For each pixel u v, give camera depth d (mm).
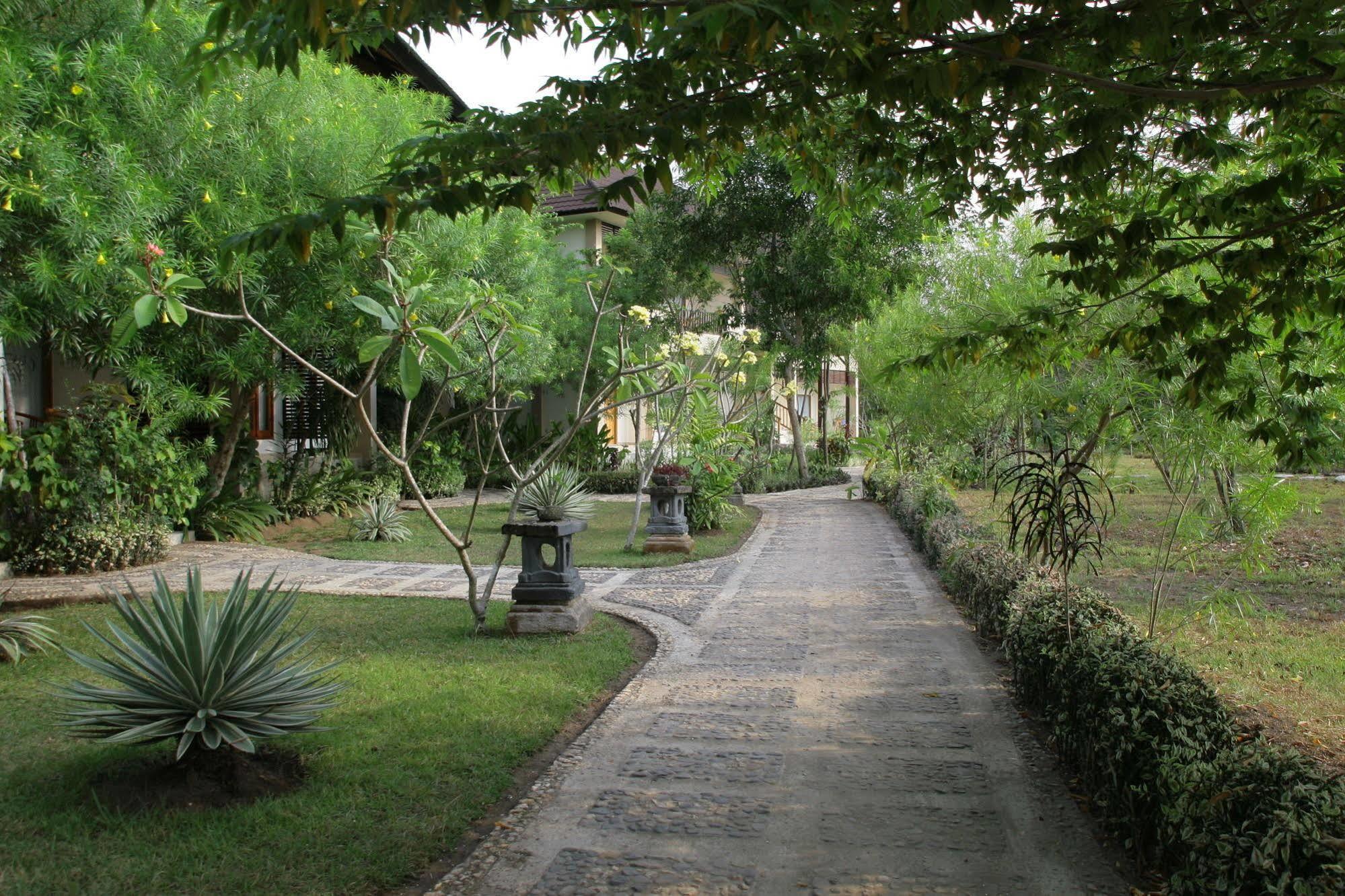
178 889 3184
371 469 18172
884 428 20281
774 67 3100
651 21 2898
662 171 3080
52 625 7273
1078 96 3520
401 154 3279
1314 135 3715
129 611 4180
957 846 3555
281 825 3684
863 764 4430
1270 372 5281
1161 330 4117
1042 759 4477
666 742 4750
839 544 12664
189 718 4062
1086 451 6723
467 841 3654
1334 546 10930
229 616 4129
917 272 17969
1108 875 3311
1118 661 3855
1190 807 2775
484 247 11094
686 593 9008
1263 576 9078
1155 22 2744
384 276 9359
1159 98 2951
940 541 9758
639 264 21688
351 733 4793
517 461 20344
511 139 3025
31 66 6688
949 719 5098
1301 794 2537
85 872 3279
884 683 5824
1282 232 3756
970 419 10164
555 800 3998
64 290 6730
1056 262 7145
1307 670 5934
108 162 6582
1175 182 4109
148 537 10328
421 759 4418
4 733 4766
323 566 10844
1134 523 13219
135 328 4078
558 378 21031
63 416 10023
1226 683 5699
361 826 3686
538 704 5316
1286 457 4582
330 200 3020
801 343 20281
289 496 14898
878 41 2922
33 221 6688
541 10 2736
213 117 7711
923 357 4984
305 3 2562
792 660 6406
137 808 3848
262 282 8570
